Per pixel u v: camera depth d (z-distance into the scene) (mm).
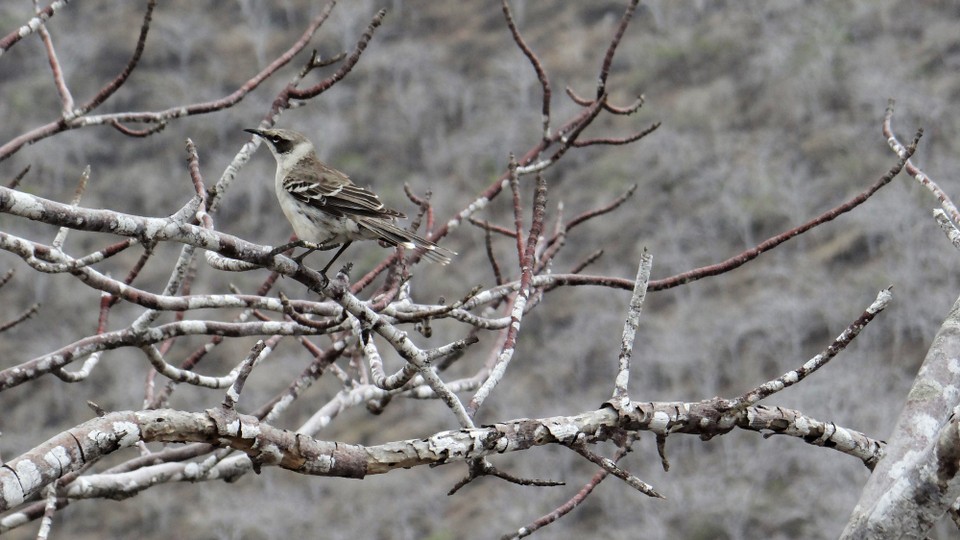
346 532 36531
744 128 52344
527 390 42500
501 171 54688
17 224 46094
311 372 8117
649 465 37469
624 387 5578
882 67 51812
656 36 60844
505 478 5559
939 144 47875
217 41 65375
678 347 42125
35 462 4309
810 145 50469
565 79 60594
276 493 38938
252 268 5730
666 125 54500
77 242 46219
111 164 56188
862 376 37719
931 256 41625
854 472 36125
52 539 37125
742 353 41094
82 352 6680
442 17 67250
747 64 56125
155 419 4617
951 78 50531
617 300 45688
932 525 5062
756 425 5766
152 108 60656
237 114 59250
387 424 40281
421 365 5449
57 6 8336
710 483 36312
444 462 5207
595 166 53312
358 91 62031
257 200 52719
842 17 55656
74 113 8242
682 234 47969
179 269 7250
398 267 7293
